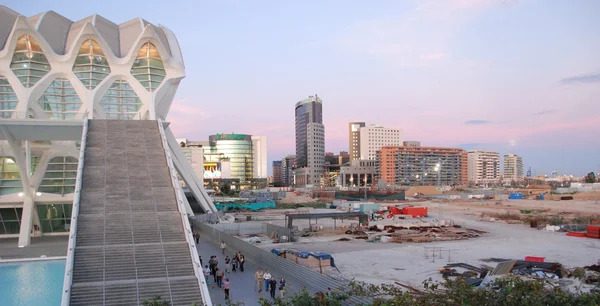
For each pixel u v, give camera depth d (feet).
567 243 179.93
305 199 467.93
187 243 109.40
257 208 370.32
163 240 110.22
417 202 447.83
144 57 237.66
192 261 103.14
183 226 115.55
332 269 124.98
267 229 215.92
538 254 154.51
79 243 105.29
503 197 495.41
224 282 96.78
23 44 216.33
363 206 335.67
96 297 88.84
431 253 157.48
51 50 220.02
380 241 189.37
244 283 111.24
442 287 107.24
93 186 127.85
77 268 96.84
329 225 257.14
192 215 244.22
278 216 311.68
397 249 168.14
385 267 134.51
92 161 140.36
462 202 444.96
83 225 111.24
